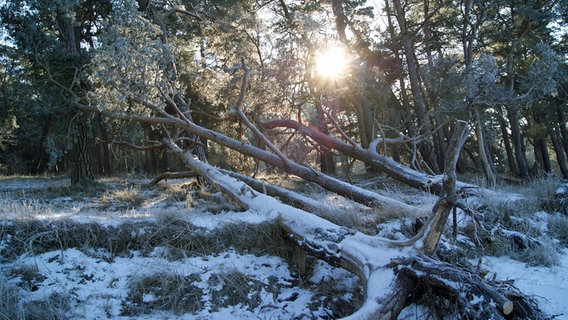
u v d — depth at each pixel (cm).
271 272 642
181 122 1185
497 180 1758
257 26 1497
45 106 1347
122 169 2856
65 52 1332
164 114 1172
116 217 691
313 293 598
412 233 718
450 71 1531
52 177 1992
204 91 1544
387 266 514
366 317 445
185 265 611
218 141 1178
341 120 2398
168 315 529
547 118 2283
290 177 1684
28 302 498
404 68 2452
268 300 579
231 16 1556
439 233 545
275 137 1816
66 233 623
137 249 642
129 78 1062
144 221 674
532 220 795
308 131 1323
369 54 2023
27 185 1517
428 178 1104
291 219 687
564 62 2084
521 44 1964
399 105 2119
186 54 1611
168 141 1219
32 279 547
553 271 632
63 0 1288
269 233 691
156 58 1098
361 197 990
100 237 634
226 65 1527
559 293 564
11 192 1255
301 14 1349
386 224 749
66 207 908
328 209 846
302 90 1342
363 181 1658
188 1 1745
